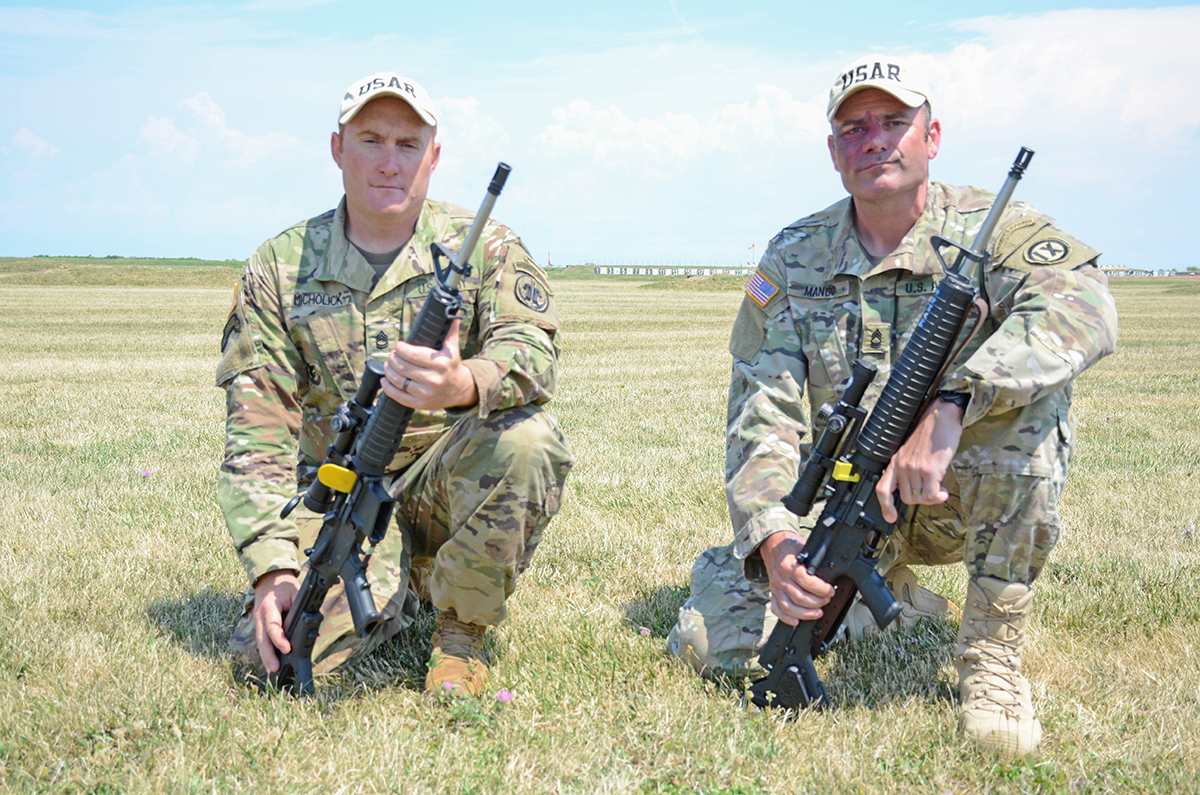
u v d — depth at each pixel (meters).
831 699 2.72
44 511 4.95
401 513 3.04
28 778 2.21
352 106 2.66
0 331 20.70
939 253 2.50
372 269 2.87
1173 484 5.89
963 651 2.62
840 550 2.53
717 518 5.04
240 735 2.42
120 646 3.06
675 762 2.36
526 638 3.23
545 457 2.71
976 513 2.56
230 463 2.79
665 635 3.31
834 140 2.78
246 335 2.83
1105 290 2.54
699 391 10.85
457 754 2.33
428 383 2.35
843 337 2.85
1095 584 3.89
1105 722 2.58
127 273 69.81
